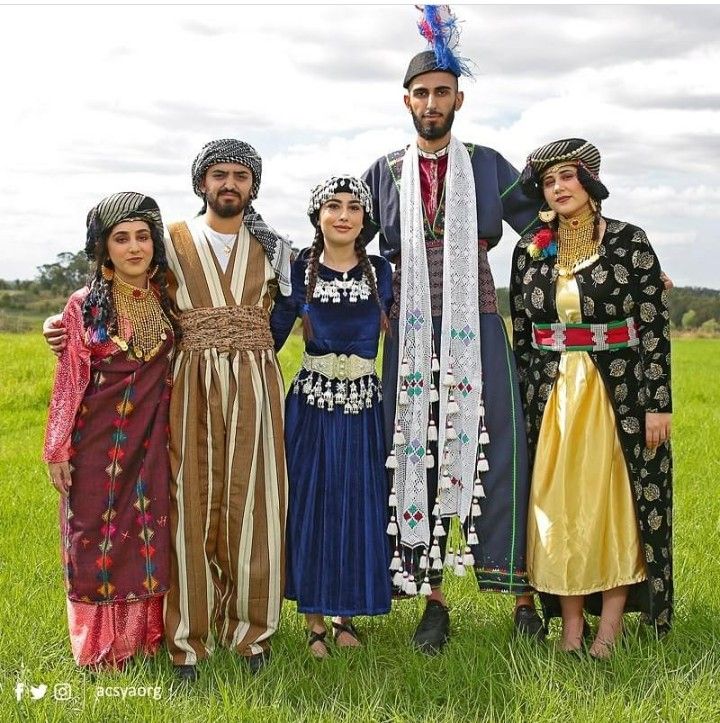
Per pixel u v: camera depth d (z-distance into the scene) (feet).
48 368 52.31
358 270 15.81
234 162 14.75
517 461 16.02
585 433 15.12
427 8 15.96
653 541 15.11
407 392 15.99
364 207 15.57
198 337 14.84
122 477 14.62
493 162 16.84
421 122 16.10
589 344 15.28
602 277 15.05
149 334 14.74
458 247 16.15
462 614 17.35
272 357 15.35
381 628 16.83
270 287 15.39
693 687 13.23
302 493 15.55
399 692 13.79
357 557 15.44
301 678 14.26
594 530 14.85
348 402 15.58
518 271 16.17
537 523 15.26
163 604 15.05
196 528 14.80
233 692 13.50
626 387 15.24
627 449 15.19
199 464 14.85
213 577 15.21
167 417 14.92
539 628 15.97
